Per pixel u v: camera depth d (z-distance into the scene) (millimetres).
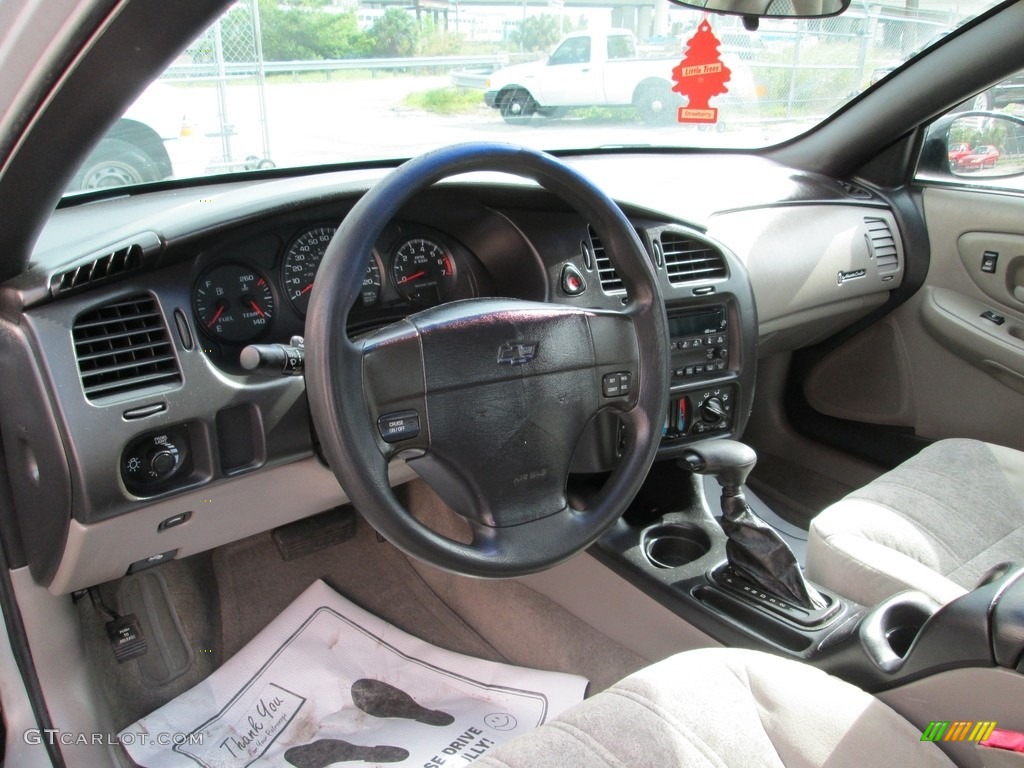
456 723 1562
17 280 1125
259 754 1506
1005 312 2117
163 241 1172
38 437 1137
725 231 1887
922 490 1514
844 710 1021
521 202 1439
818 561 1433
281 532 1893
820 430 2492
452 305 1054
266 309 1354
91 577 1311
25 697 1358
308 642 1743
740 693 1034
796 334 2201
